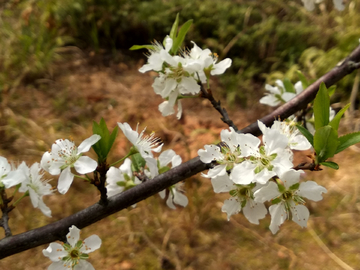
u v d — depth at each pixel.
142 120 0.38
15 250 0.12
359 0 0.48
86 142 0.11
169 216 0.28
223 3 0.53
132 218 0.27
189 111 0.40
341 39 0.43
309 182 0.11
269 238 0.26
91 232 0.26
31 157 0.33
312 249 0.24
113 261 0.24
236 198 0.12
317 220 0.27
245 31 0.48
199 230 0.26
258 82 0.45
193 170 0.13
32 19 0.48
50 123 0.37
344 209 0.27
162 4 0.52
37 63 0.44
